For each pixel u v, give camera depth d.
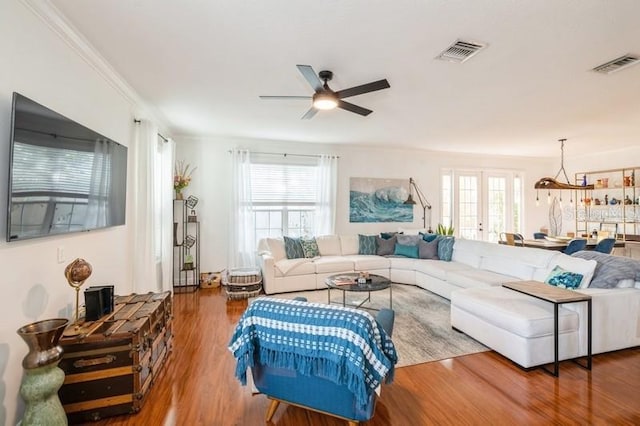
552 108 3.77
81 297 2.30
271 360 1.74
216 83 3.03
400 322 3.48
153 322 2.29
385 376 1.70
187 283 5.20
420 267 4.91
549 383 2.29
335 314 1.61
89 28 2.09
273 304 1.76
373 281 3.68
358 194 6.25
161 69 2.72
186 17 1.98
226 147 5.41
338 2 1.82
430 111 3.90
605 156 6.59
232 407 2.03
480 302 2.87
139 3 1.84
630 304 2.78
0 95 1.57
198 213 5.29
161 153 4.31
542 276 3.49
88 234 2.44
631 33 2.14
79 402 1.86
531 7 1.86
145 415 1.94
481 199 7.19
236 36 2.20
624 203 6.01
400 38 2.21
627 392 2.18
